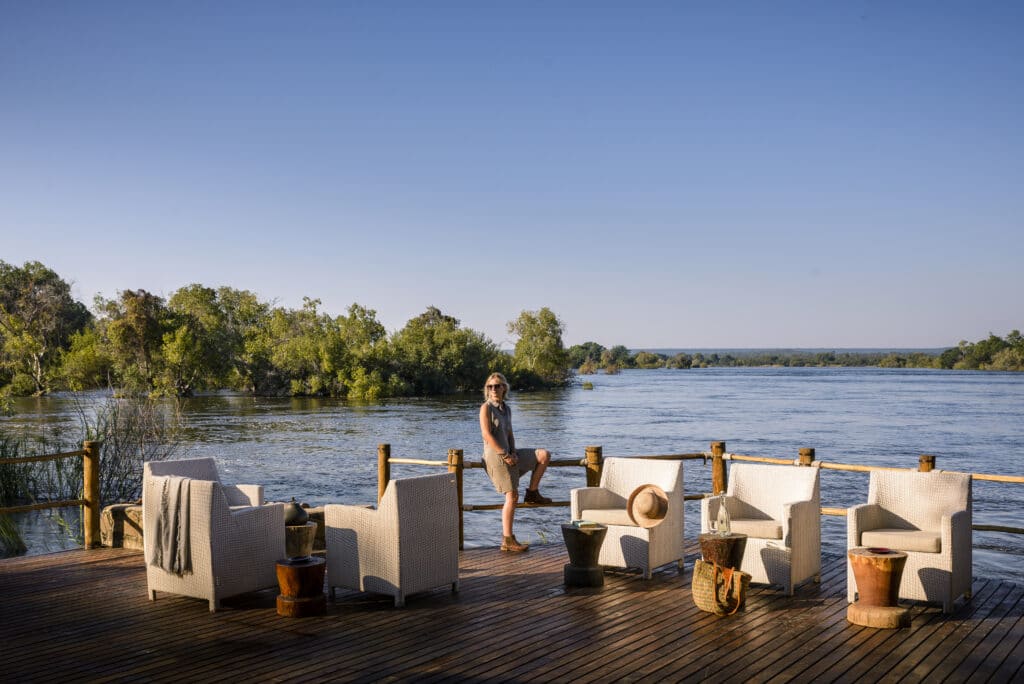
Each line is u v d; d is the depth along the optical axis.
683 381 115.12
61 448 17.34
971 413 45.78
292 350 66.44
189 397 64.19
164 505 5.83
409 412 47.59
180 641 4.96
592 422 41.66
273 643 4.92
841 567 6.89
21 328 53.81
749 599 5.89
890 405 53.84
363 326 68.69
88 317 77.75
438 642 4.92
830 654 4.65
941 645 4.81
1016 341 164.88
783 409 50.81
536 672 4.37
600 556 6.76
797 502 6.07
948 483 5.93
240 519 5.79
